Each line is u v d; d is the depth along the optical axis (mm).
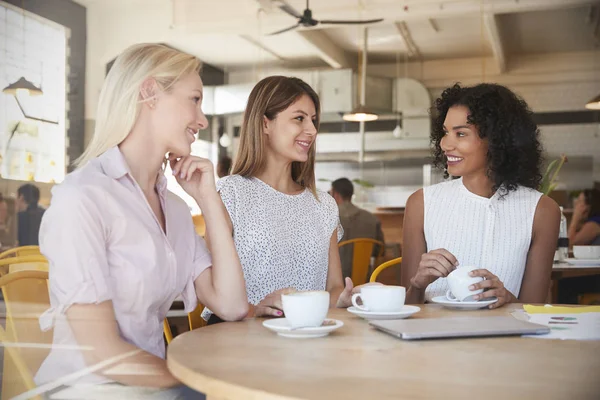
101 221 1036
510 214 1606
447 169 1718
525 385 652
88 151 1129
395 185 7535
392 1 6195
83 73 5336
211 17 6328
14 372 1015
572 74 7875
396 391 628
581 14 6691
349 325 1027
